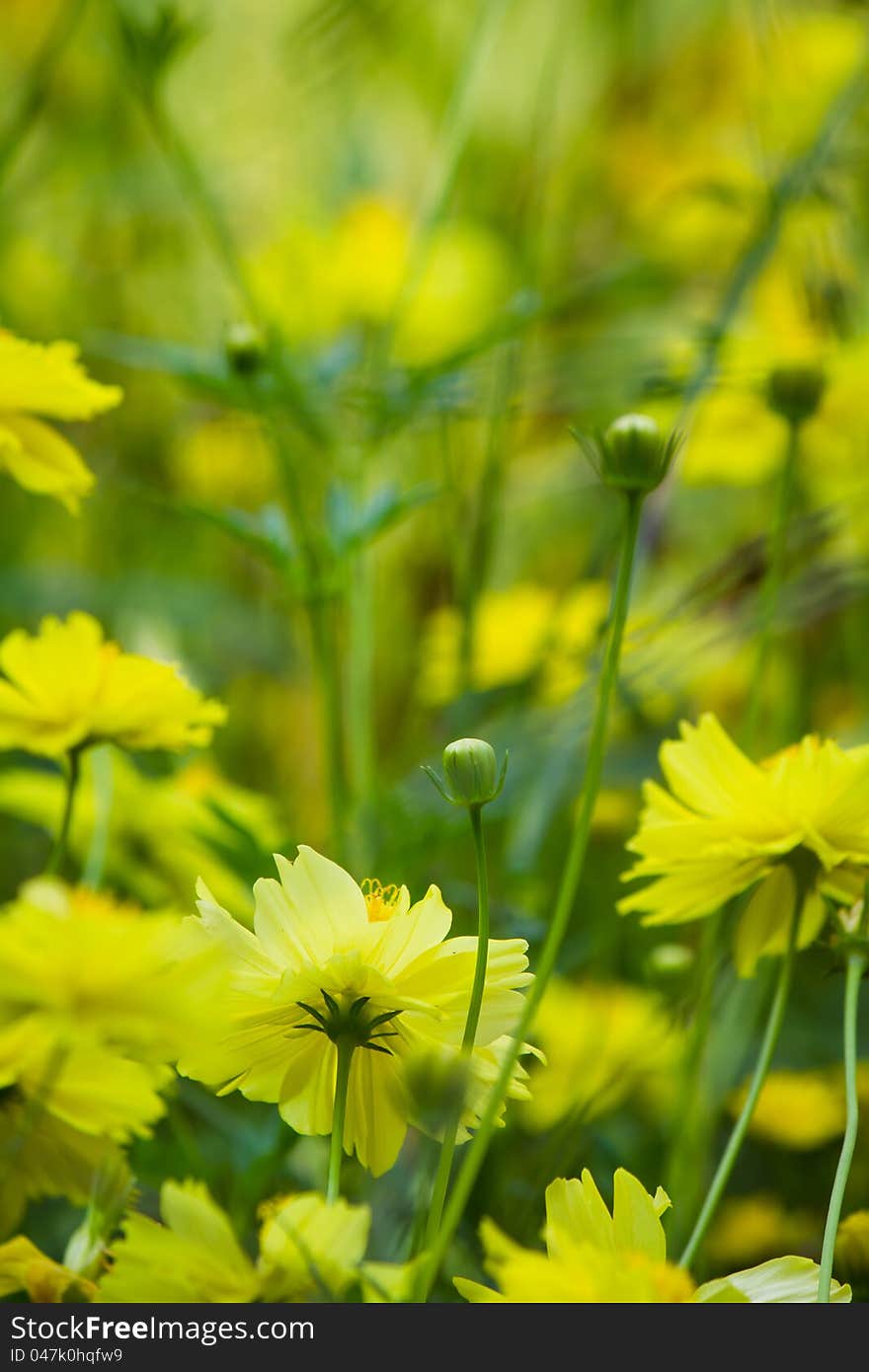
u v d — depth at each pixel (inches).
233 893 49.4
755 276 57.6
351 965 39.8
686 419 56.4
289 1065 40.7
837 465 65.5
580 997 50.5
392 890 49.7
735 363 58.1
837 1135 49.6
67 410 44.9
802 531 56.2
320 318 74.1
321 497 77.4
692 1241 41.2
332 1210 38.9
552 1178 45.9
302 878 40.7
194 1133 48.9
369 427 53.6
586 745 52.9
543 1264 39.0
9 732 42.4
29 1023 38.3
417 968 40.4
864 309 65.9
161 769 54.4
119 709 42.4
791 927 42.4
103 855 47.4
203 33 54.7
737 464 65.5
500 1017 40.4
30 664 42.4
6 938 38.2
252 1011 40.1
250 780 67.8
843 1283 41.7
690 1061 45.7
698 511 73.0
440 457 74.5
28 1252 40.3
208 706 42.9
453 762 40.0
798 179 58.4
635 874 42.7
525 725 53.0
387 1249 45.3
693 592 53.5
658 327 76.2
